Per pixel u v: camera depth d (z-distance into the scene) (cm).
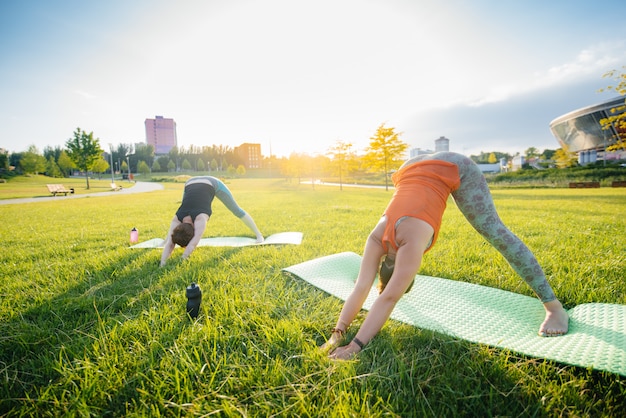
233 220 853
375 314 182
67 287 309
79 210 1300
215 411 136
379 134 2848
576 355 162
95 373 166
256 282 306
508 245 214
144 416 135
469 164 218
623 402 140
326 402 143
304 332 213
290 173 6212
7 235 674
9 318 241
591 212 866
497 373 160
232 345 193
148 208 1342
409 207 191
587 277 295
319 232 608
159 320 224
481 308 242
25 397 155
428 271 340
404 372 158
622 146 1833
